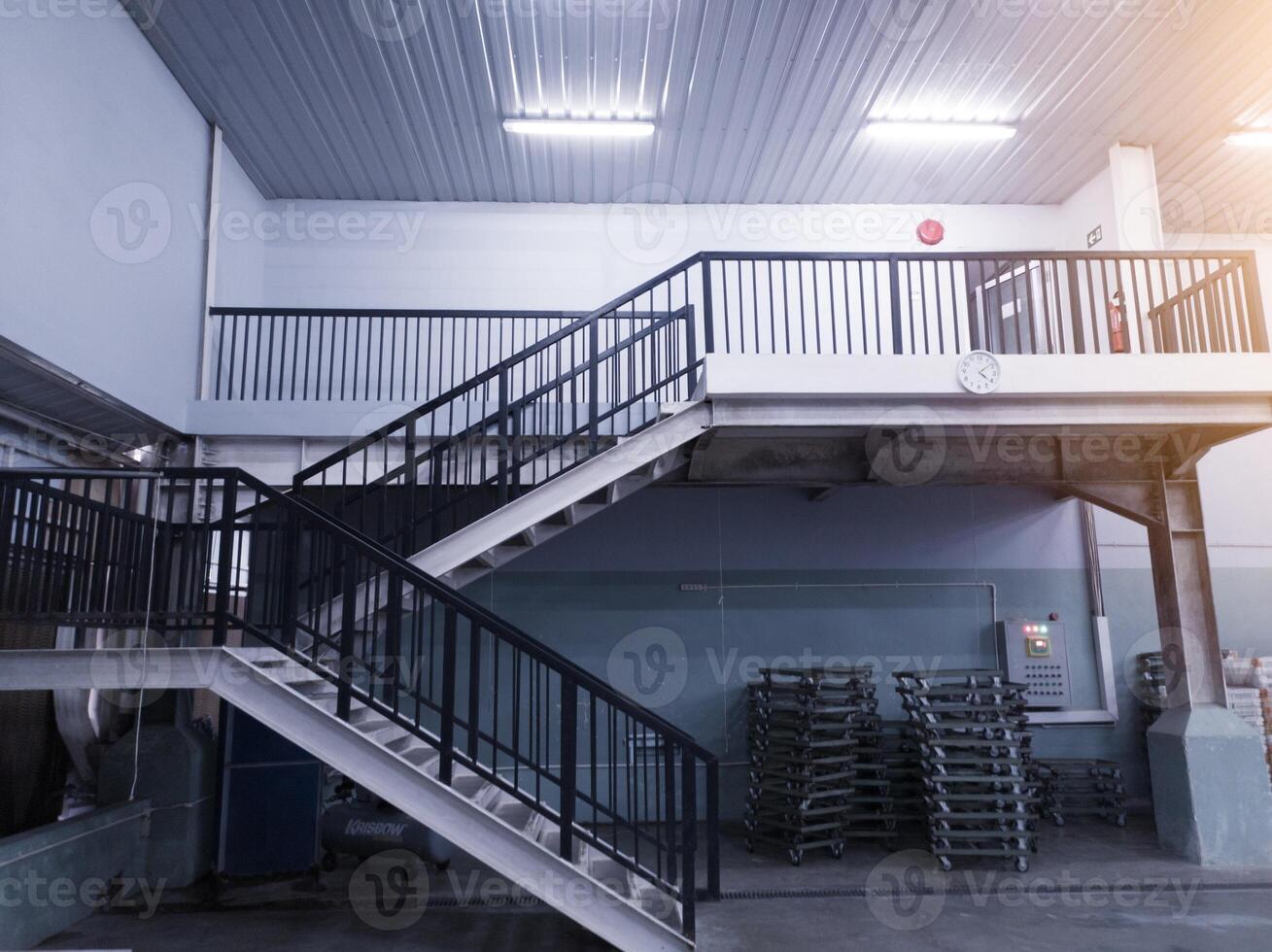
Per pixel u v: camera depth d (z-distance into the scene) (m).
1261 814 7.41
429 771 5.16
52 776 7.12
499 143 9.19
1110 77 8.23
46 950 5.36
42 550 5.00
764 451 8.30
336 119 8.70
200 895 6.58
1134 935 5.66
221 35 7.38
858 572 9.80
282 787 7.12
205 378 8.30
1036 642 9.59
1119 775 9.03
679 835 8.52
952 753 7.97
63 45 6.12
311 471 6.48
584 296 10.30
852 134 9.16
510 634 5.00
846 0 7.16
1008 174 10.05
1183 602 7.96
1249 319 7.17
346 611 5.02
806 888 6.79
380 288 10.17
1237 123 9.05
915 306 10.55
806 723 8.06
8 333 5.45
